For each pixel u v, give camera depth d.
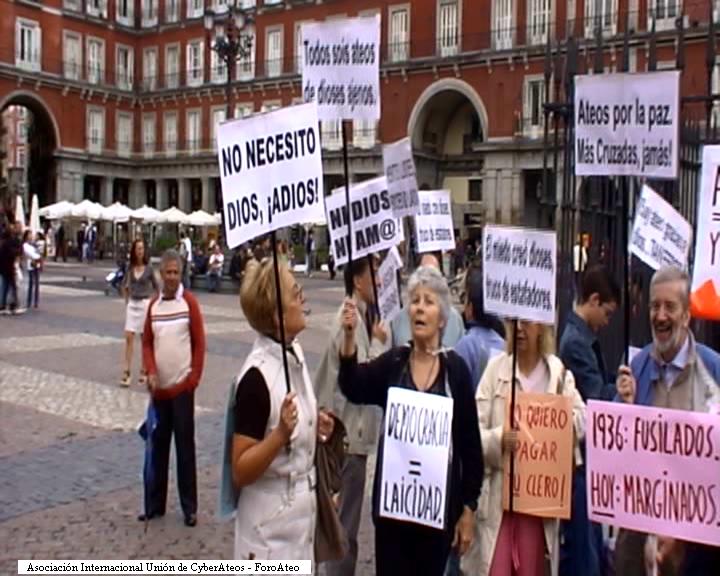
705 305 3.92
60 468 7.36
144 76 56.03
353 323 3.98
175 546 5.63
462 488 3.76
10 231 19.00
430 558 3.75
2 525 5.91
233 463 3.32
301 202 3.76
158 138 55.47
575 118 4.14
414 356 3.88
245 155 3.70
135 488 6.85
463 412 3.74
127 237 50.16
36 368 12.34
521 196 39.22
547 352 4.16
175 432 6.02
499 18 40.09
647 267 7.52
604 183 7.36
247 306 3.44
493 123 40.16
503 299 4.04
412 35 43.09
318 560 3.69
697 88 28.31
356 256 5.65
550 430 3.98
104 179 54.81
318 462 3.70
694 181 7.69
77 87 52.09
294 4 48.03
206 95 52.88
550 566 4.01
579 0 37.25
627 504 3.57
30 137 55.38
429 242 7.35
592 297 4.71
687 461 3.45
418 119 43.03
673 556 3.71
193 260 30.30
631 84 3.97
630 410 3.56
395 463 3.75
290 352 3.49
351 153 44.44
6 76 48.22
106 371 12.29
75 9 51.97
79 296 24.14
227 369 12.66
